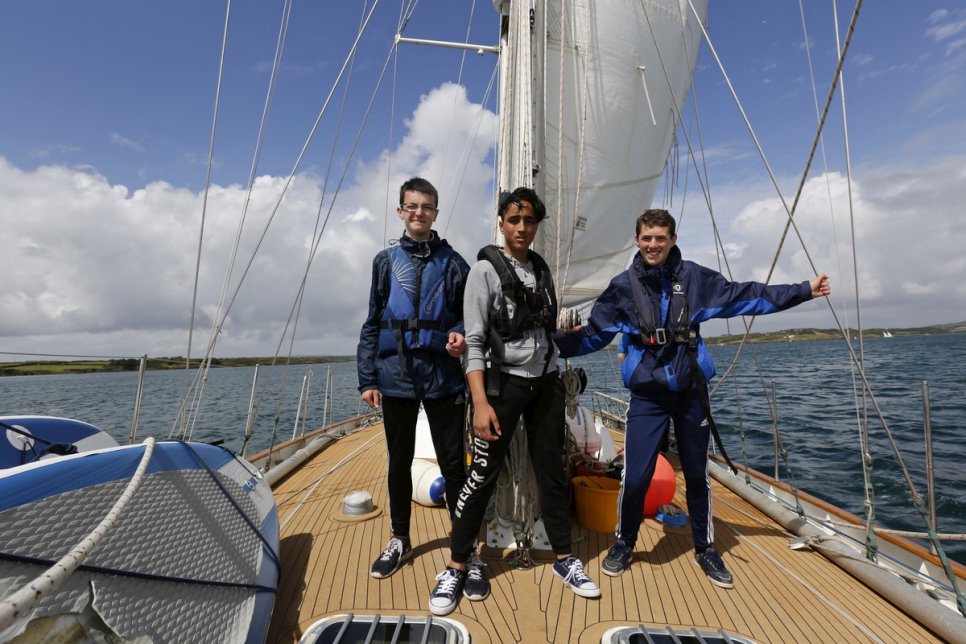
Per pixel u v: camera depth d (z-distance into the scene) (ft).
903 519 13.34
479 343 5.57
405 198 6.10
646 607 5.55
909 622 5.37
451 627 5.02
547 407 5.93
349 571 6.26
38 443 6.07
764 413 30.94
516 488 6.59
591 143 13.66
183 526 4.09
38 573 2.85
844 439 22.66
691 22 15.46
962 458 18.76
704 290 6.09
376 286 6.23
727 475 10.83
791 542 7.29
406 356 5.86
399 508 6.29
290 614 5.33
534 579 6.12
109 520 3.13
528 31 10.03
